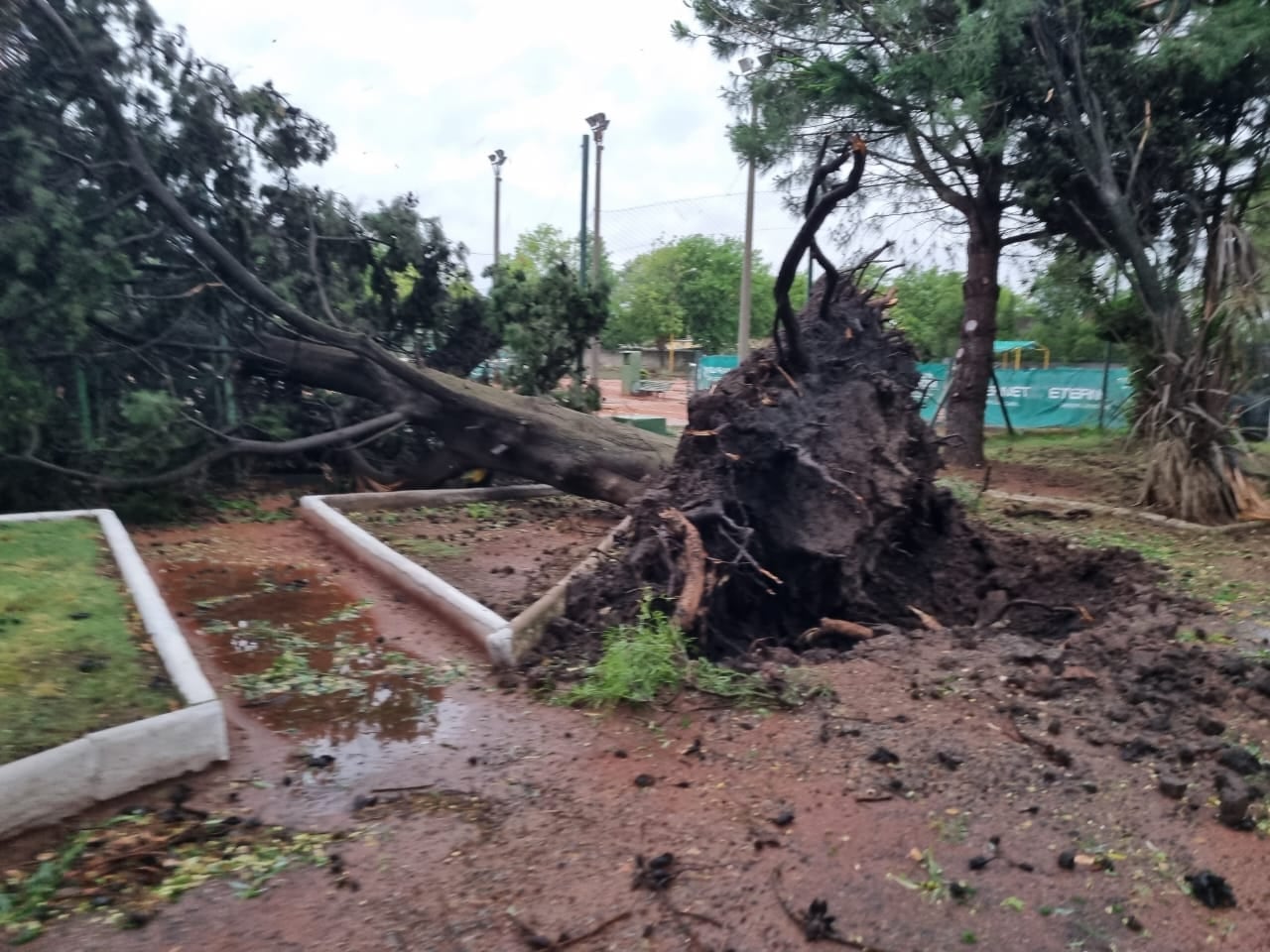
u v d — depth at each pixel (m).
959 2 11.41
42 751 3.96
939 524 8.23
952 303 25.20
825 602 7.01
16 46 9.70
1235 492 10.45
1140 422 11.50
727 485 6.80
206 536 9.57
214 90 11.52
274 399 12.56
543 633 6.26
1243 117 11.78
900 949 3.15
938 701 5.14
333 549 9.08
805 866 3.62
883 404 7.65
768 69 13.48
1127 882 3.53
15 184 9.32
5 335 9.50
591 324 13.80
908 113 12.19
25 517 8.49
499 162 27.59
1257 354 10.58
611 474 10.68
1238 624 6.45
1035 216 13.70
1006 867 3.61
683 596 5.99
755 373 7.52
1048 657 5.66
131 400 10.01
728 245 47.19
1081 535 9.83
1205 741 4.57
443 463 12.03
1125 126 11.63
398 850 3.76
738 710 5.07
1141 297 11.34
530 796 4.20
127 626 5.64
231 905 3.38
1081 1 11.26
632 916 3.33
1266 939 3.23
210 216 11.72
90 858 3.64
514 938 3.22
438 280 13.88
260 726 4.96
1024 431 22.55
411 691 5.48
